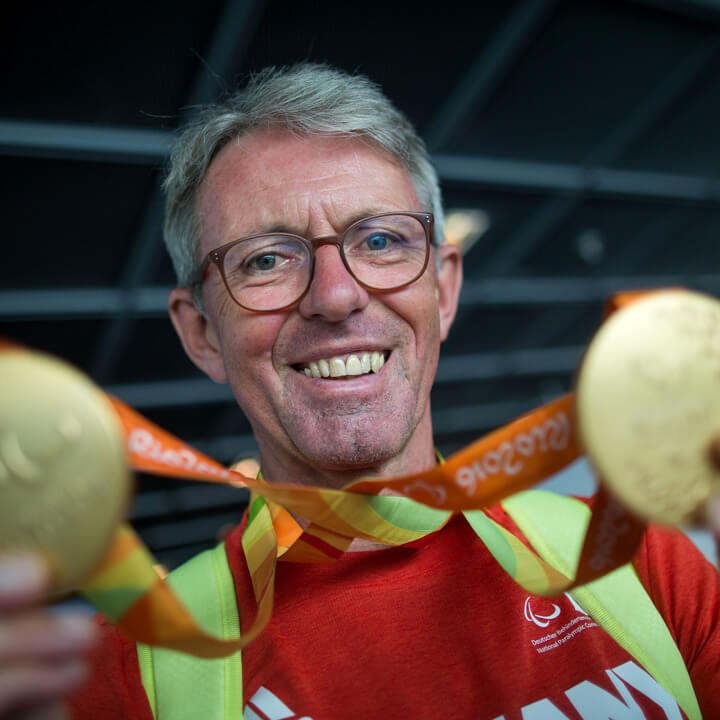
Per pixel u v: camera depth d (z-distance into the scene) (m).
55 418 0.57
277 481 1.25
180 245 1.42
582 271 8.09
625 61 5.25
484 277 7.73
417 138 1.41
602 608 1.00
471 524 1.01
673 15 4.88
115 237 5.79
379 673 0.95
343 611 1.02
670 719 0.93
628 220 7.30
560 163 6.27
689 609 1.06
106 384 8.07
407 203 1.27
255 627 0.80
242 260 1.20
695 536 1.96
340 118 1.23
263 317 1.17
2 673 0.51
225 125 1.27
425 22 4.38
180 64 4.23
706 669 1.01
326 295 1.12
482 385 10.73
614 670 0.97
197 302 1.42
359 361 1.16
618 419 0.61
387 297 1.17
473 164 5.95
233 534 1.22
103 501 0.57
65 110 4.49
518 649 0.98
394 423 1.15
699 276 8.62
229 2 3.84
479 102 5.30
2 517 0.56
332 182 1.20
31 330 6.77
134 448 0.74
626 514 0.73
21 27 3.87
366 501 1.00
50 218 5.43
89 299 6.43
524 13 4.57
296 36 4.17
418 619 1.00
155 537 13.82
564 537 1.12
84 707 1.00
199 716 0.92
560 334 9.52
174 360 8.00
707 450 0.62
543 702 0.93
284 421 1.17
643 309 0.63
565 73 5.25
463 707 0.92
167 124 4.52
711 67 5.42
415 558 1.08
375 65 4.63
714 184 6.97
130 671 1.02
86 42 4.02
